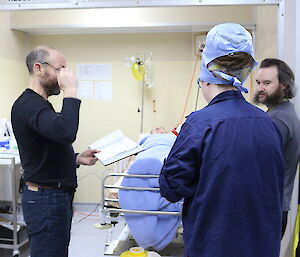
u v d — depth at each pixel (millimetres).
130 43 4191
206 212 1134
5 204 3326
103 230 3625
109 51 4215
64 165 1662
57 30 4094
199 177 1145
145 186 1979
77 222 3895
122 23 3857
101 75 4238
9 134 3488
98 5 2199
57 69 1608
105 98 4258
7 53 3807
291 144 1751
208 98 1257
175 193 1178
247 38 1169
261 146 1137
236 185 1106
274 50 2697
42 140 1588
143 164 1971
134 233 2004
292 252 2078
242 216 1113
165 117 4199
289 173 1817
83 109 4285
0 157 2779
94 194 4285
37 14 3904
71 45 4246
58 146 1631
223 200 1111
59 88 1695
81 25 3881
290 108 1780
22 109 1552
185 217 1234
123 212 1951
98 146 1960
